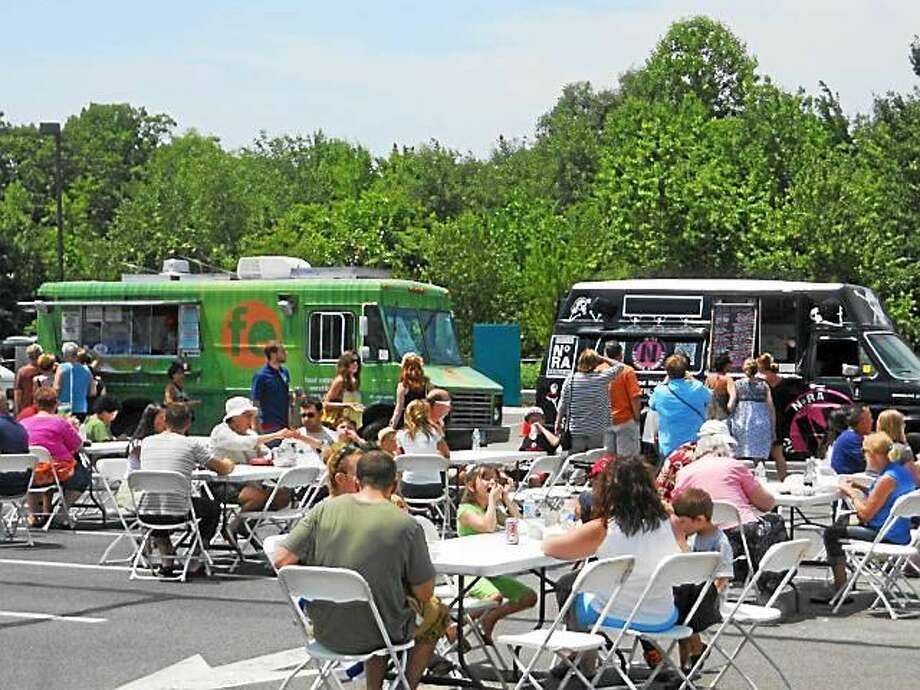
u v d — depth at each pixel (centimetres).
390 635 830
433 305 2628
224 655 1085
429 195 8056
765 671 1045
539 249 5247
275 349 1989
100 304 2744
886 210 4838
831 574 1462
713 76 8369
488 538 1042
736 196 5062
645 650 1027
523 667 1041
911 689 994
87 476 1783
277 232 6819
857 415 1517
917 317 4725
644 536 911
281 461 1541
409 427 1588
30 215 9525
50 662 1061
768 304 2572
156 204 7469
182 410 1435
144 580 1412
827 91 6681
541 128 10850
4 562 1519
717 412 2175
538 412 2088
